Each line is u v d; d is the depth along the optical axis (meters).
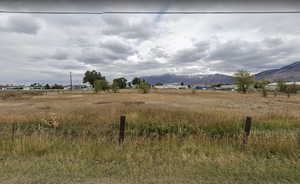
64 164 3.34
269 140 4.55
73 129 6.97
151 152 4.10
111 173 3.05
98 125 7.54
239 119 8.23
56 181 2.79
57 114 9.45
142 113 10.23
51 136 5.22
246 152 4.11
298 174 3.03
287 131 6.36
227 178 2.90
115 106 14.48
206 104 18.08
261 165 3.36
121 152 4.01
